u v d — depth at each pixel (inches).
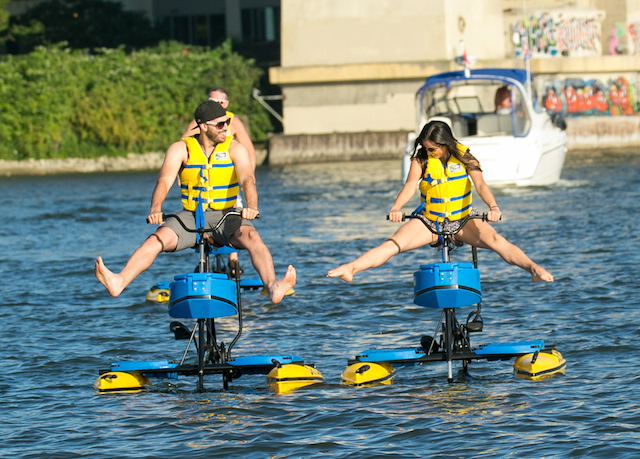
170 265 1472.7
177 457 571.2
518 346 751.7
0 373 802.8
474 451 566.3
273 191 2878.9
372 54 4616.1
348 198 2544.3
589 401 660.7
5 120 4699.8
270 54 5757.9
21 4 5861.2
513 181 2402.8
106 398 715.4
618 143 4594.0
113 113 4773.6
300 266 1380.4
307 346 880.9
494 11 4810.5
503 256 735.1
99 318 1053.2
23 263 1515.7
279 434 610.5
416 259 1438.2
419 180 775.7
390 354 752.3
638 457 546.6
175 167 736.3
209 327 761.0
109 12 5585.6
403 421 629.9
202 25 6063.0
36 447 599.2
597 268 1254.3
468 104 2709.2
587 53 4926.2
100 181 3806.6
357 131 4638.3
